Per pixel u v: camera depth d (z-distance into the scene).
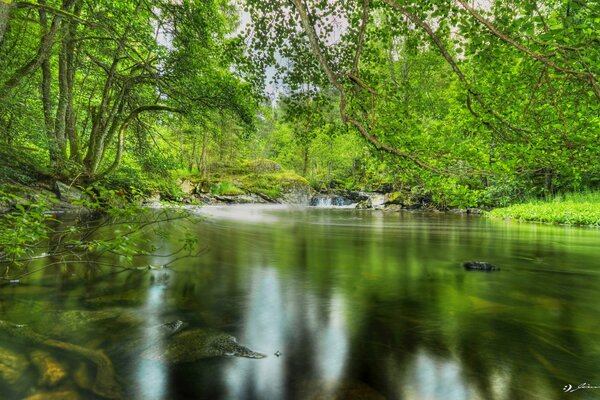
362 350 2.91
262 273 5.66
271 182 38.16
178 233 10.60
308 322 3.53
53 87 16.25
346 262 6.76
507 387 2.38
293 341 3.06
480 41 4.09
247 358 2.70
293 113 6.82
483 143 4.96
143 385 2.27
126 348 2.77
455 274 5.81
